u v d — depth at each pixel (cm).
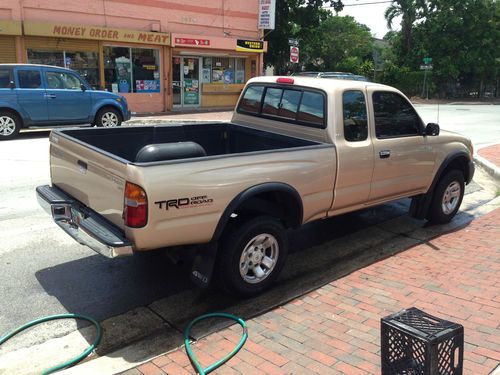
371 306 419
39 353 358
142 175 355
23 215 663
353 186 508
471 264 510
